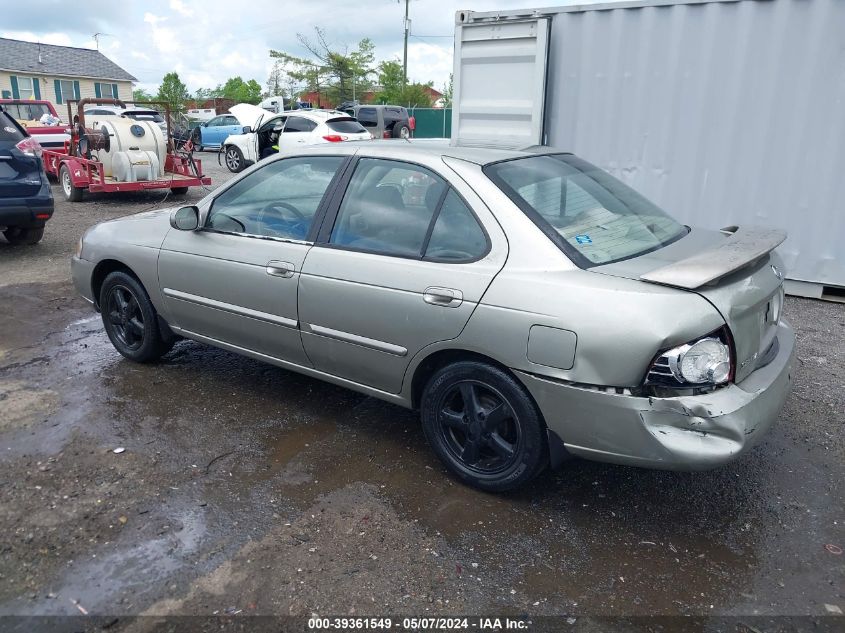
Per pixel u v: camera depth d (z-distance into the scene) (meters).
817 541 3.04
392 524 3.12
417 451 3.78
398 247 3.42
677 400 2.71
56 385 4.56
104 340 5.46
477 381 3.20
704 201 6.86
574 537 3.05
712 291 2.79
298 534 3.04
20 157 7.82
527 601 2.66
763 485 3.47
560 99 7.32
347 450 3.77
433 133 34.41
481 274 3.09
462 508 3.25
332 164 3.80
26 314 6.11
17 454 3.66
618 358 2.72
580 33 7.04
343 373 3.76
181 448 3.76
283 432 3.96
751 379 2.94
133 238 4.64
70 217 11.02
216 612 2.58
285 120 17.89
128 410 4.20
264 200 4.03
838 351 5.25
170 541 2.98
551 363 2.88
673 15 6.56
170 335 4.75
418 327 3.27
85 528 3.05
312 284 3.64
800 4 6.03
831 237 6.38
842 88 6.04
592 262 3.02
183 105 40.22
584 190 3.57
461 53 7.58
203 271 4.18
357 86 47.25
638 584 2.76
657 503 3.31
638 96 6.91
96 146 12.18
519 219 3.11
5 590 2.68
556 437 3.03
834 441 3.89
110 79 41.91
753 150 6.53
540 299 2.90
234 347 4.29
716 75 6.52
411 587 2.73
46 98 39.22
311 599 2.66
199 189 15.16
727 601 2.67
